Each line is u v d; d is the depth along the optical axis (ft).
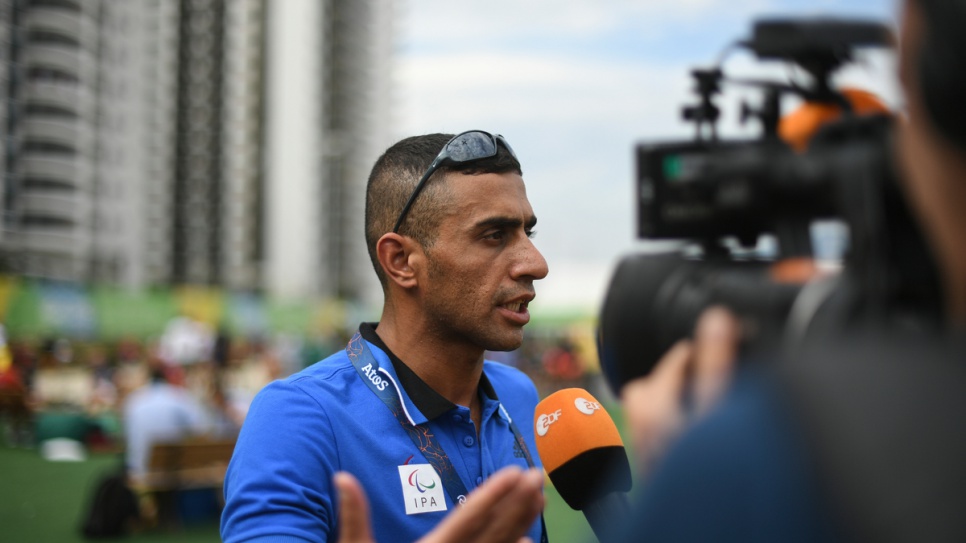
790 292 2.05
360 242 363.15
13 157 207.51
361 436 5.49
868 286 2.00
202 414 32.53
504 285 5.65
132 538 23.94
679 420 2.09
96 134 224.33
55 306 86.07
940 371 1.70
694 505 1.80
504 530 3.16
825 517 1.64
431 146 5.93
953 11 1.67
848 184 2.13
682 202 2.60
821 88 2.59
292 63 335.88
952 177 1.77
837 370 1.75
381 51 402.31
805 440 1.70
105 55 227.40
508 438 6.31
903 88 1.85
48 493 30.25
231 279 301.43
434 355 5.84
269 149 328.08
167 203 278.67
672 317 2.33
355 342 6.08
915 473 1.60
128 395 47.75
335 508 5.33
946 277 1.89
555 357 72.13
